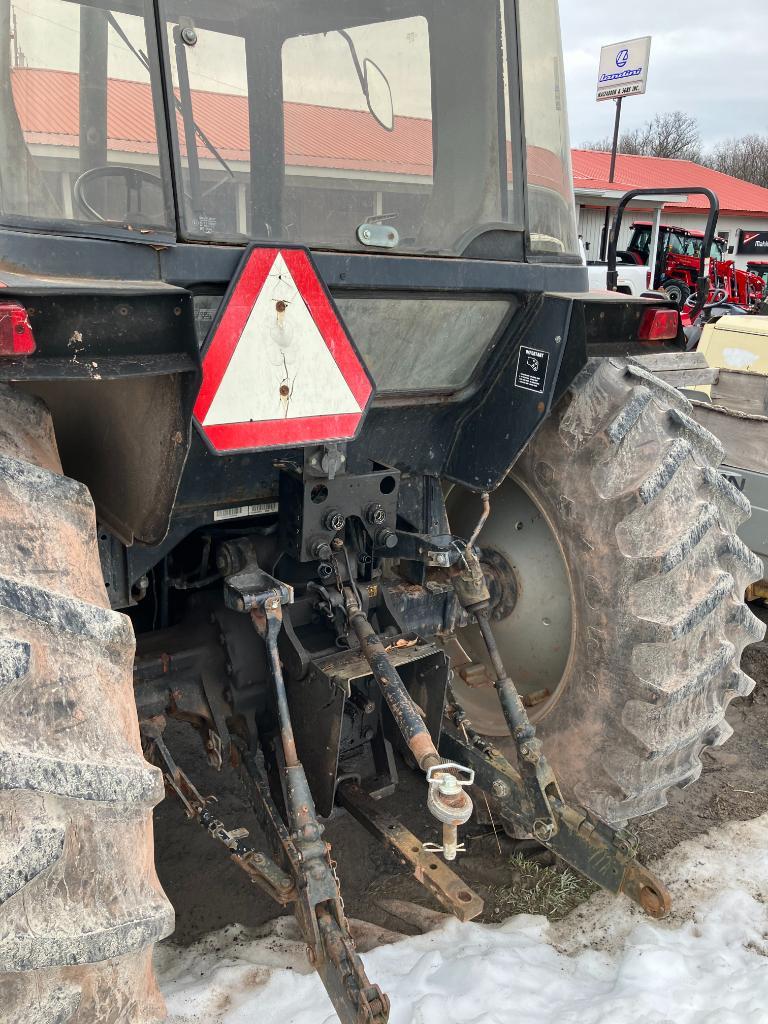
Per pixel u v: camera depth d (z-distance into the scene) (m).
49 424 1.66
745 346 4.45
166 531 1.80
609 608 2.34
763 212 28.17
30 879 1.28
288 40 1.80
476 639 2.95
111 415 1.80
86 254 1.56
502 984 2.15
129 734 1.47
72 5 1.56
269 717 2.33
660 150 52.75
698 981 2.21
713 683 2.40
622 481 2.32
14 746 1.28
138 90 1.63
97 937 1.37
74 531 1.49
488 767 2.39
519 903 2.56
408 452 2.49
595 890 2.60
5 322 1.29
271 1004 2.06
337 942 1.76
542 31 2.22
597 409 2.36
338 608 2.26
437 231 2.08
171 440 1.62
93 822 1.39
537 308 2.24
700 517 2.29
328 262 1.82
